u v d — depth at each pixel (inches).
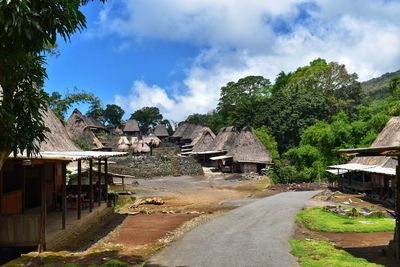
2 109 308.5
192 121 4106.8
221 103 3634.4
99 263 451.8
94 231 712.4
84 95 1569.9
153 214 930.7
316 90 2652.6
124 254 520.1
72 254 500.1
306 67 3203.7
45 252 506.0
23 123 341.4
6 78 323.6
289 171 1876.2
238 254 516.4
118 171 1999.3
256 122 2448.3
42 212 520.7
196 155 2667.3
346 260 469.1
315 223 755.4
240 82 3567.9
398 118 1242.0
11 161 575.2
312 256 492.7
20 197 660.1
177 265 465.4
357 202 1092.5
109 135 3700.8
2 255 520.4
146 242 612.1
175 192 1425.9
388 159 1125.7
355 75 2694.4
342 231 686.5
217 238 625.9
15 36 287.9
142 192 1423.5
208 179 1905.8
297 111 2422.5
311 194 1309.1
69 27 304.3
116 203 1117.1
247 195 1332.4
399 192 505.4
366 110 2036.2
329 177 1824.6
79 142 1803.6
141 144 2699.3
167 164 2183.8
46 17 293.7
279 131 2399.1
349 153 528.7
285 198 1197.7
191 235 655.1
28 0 277.6
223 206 1060.5
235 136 2445.9
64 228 594.9
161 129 4217.5
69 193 904.9
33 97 344.2
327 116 2432.3
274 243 584.1
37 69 346.0
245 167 2037.4
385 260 489.1
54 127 823.7
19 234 513.7
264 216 861.2
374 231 685.9
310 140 1982.0
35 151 377.7
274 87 3469.5
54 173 821.9
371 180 1263.5
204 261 482.9
